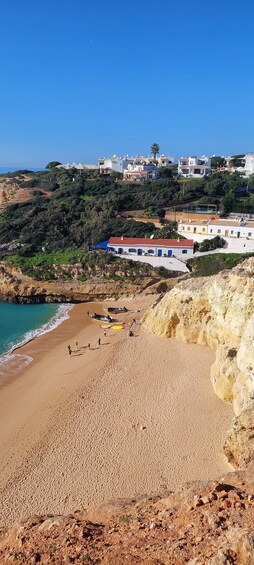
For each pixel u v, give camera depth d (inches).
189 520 510.3
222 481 624.1
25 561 504.1
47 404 1294.3
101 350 1708.9
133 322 2044.8
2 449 1086.4
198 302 1617.9
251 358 1055.0
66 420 1187.3
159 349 1626.5
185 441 1048.2
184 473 935.7
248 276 1280.8
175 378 1374.3
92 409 1232.8
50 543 531.8
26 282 2691.9
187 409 1184.8
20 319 2299.5
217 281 1450.5
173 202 3764.8
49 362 1657.2
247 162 5477.4
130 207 3678.6
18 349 1818.4
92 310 2444.6
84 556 481.7
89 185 4340.6
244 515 488.4
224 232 2888.8
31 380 1498.5
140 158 6505.9
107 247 2940.5
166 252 2822.3
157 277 2691.9
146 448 1034.7
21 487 936.3
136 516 569.0
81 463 999.6
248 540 402.9
